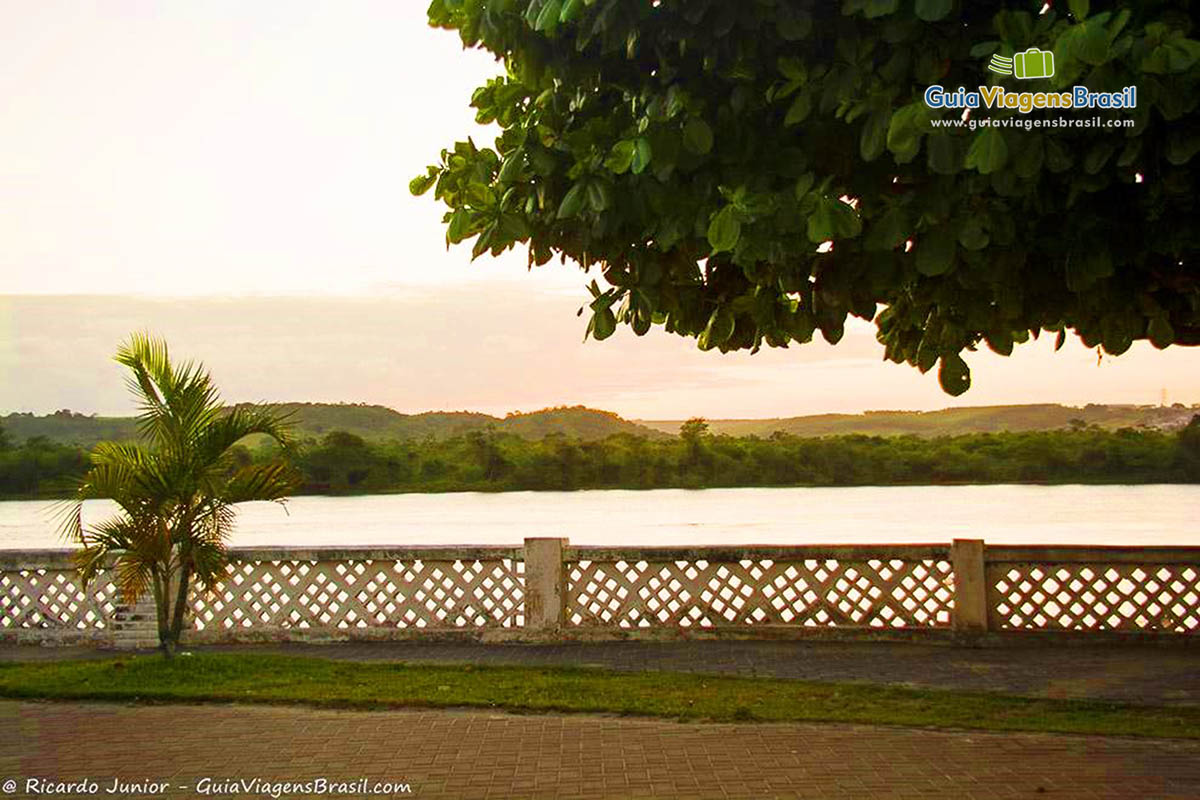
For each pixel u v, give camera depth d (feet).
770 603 40.06
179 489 36.22
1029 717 28.71
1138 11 16.07
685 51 18.40
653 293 21.08
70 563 41.50
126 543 35.94
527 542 40.32
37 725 28.37
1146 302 21.50
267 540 100.42
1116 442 257.55
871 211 18.90
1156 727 27.53
